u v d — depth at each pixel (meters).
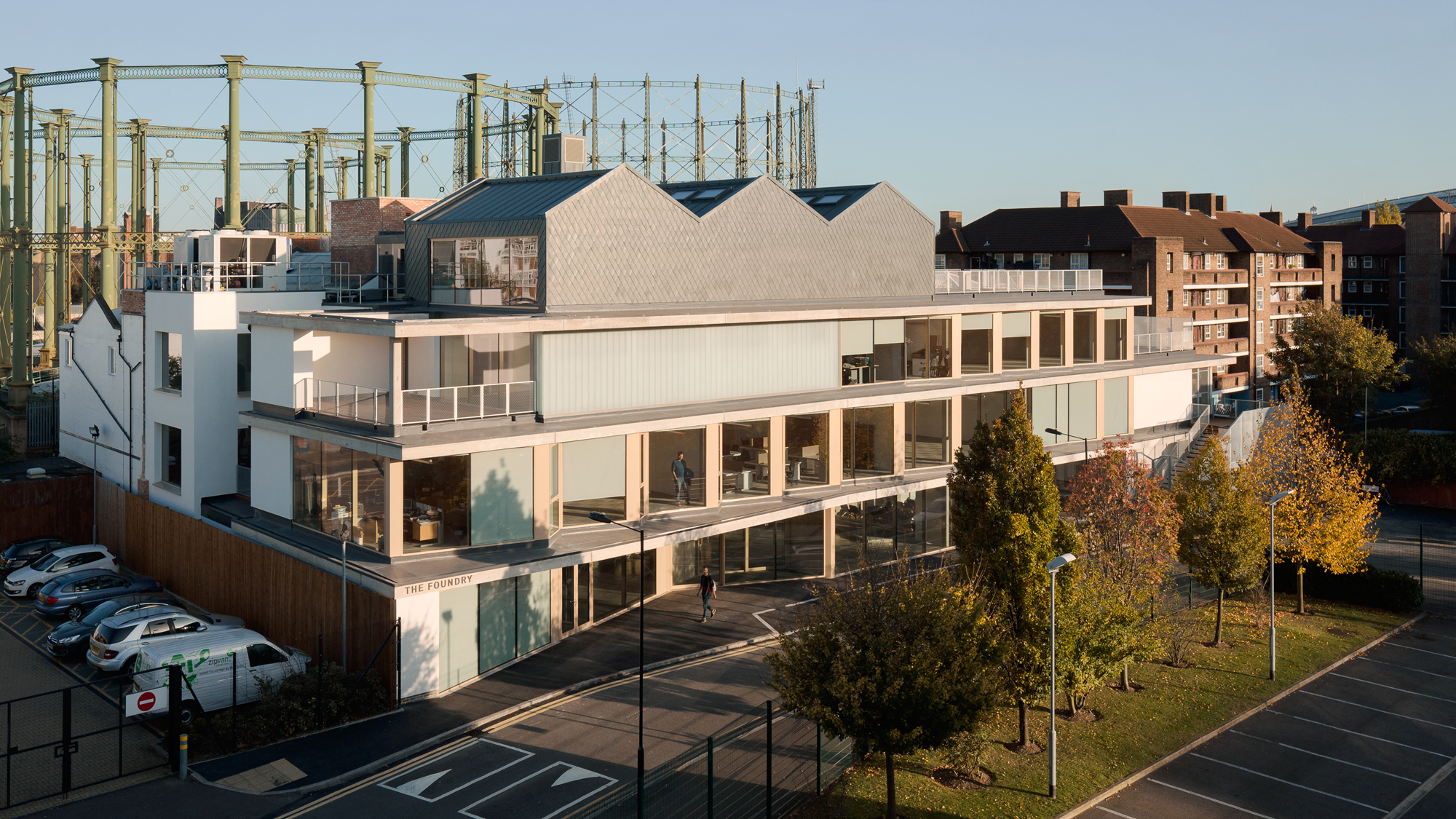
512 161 86.62
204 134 93.12
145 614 34.09
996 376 51.00
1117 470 37.22
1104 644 30.42
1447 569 52.25
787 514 41.09
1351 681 36.94
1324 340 80.81
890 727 24.27
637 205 40.16
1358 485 44.91
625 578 39.91
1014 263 95.06
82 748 28.34
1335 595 46.50
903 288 49.62
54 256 84.25
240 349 43.47
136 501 45.66
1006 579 28.88
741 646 36.25
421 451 32.09
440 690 32.00
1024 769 28.69
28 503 48.09
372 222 49.69
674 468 40.06
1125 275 89.94
